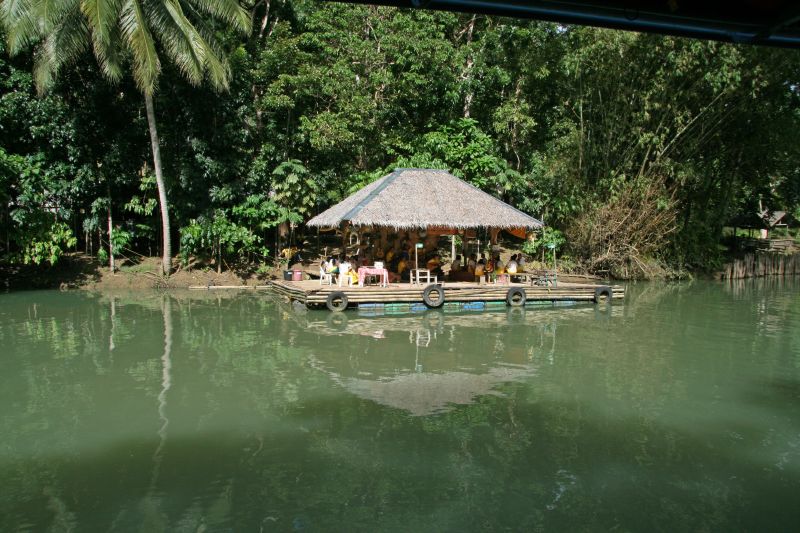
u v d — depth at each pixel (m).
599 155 24.47
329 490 5.52
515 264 17.64
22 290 18.09
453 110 24.94
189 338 11.74
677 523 5.00
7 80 17.91
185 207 20.23
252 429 6.96
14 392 8.23
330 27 22.12
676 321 14.50
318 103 23.19
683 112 22.25
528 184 24.92
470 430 7.00
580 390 8.62
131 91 19.42
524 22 23.80
